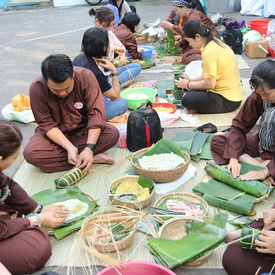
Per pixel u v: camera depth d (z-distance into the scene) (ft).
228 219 7.86
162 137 11.02
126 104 12.75
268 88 7.79
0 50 23.47
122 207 7.63
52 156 9.90
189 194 8.49
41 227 7.80
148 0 36.96
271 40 18.34
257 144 9.63
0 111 14.30
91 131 9.80
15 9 37.88
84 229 7.12
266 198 8.50
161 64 18.28
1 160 6.26
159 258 6.54
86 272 6.86
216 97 12.46
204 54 12.01
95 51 11.01
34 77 18.17
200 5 19.03
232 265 6.36
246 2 28.19
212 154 9.95
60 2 37.32
